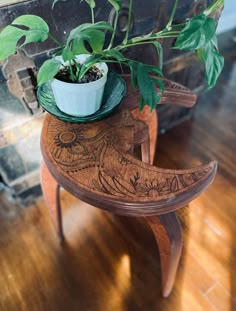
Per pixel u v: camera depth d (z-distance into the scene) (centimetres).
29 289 99
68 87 65
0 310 94
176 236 73
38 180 115
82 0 70
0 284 100
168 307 95
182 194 63
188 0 96
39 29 62
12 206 120
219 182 128
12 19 70
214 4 59
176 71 124
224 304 96
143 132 80
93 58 64
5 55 60
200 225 114
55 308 95
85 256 106
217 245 109
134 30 91
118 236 112
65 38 80
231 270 103
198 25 53
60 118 73
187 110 151
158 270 103
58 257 106
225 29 206
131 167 67
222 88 174
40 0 71
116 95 78
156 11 92
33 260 105
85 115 73
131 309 95
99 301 96
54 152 70
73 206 120
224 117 158
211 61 58
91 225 115
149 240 111
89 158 69
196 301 96
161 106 137
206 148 142
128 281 100
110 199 62
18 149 100
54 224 104
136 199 62
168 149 142
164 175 66
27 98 88
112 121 76
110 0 58
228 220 116
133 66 63
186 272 102
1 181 121
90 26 60
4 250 108
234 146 143
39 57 81
